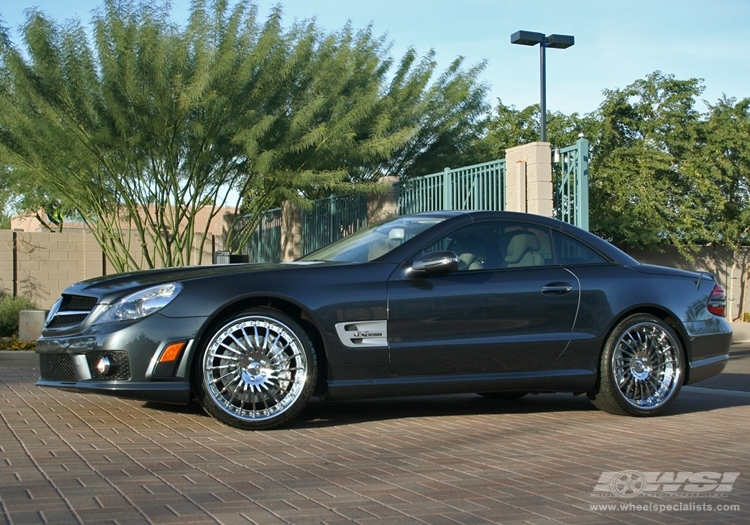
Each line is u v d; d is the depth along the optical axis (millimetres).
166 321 5453
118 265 16297
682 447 5289
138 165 14633
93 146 14172
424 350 5926
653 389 6613
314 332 5836
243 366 5586
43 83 13656
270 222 19953
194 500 3775
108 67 13648
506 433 5723
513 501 3877
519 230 6488
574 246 6605
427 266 5898
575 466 4664
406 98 20766
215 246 21219
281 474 4336
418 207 14078
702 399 7891
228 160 15125
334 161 15883
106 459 4602
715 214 22172
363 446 5164
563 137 22641
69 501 3705
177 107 14062
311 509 3668
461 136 21281
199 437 5324
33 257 18875
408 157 20750
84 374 5496
